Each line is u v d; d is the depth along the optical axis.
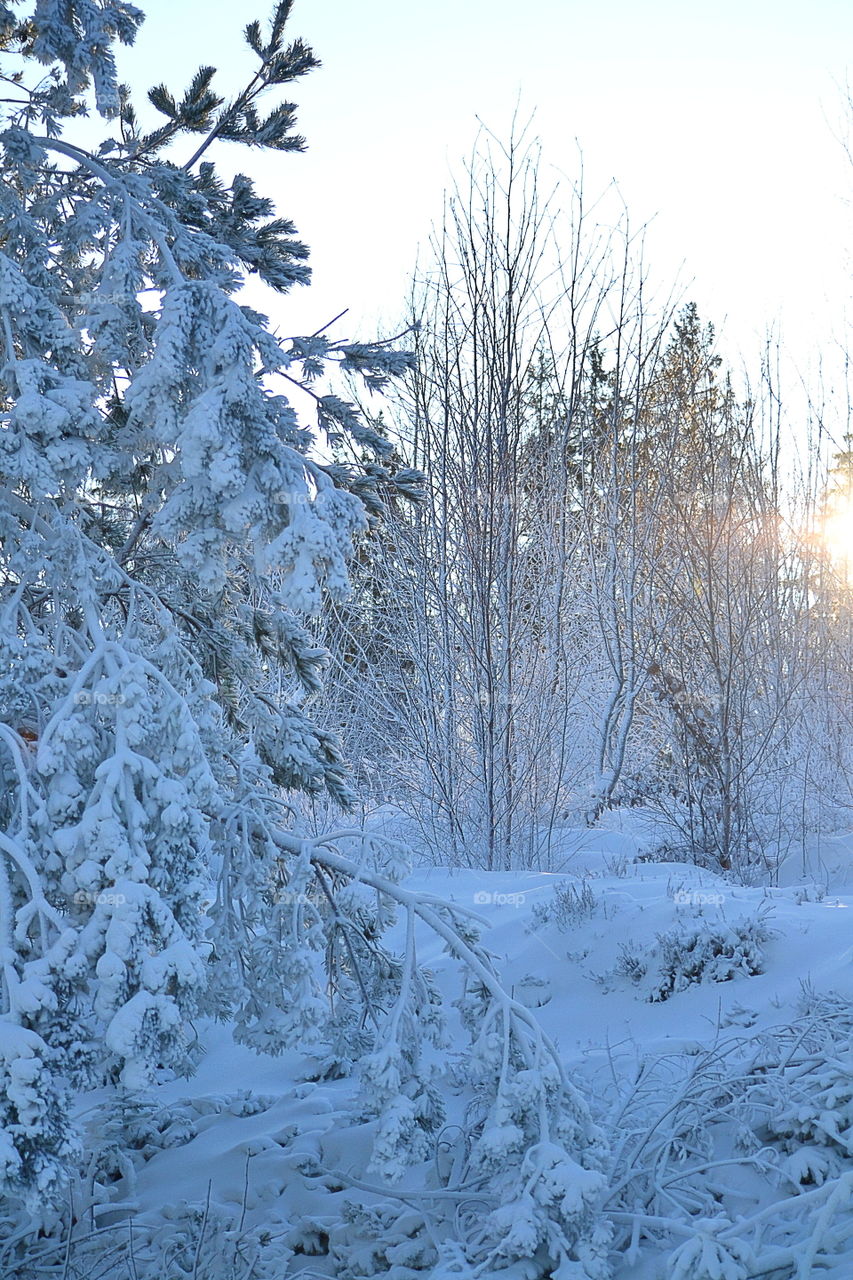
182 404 5.11
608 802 15.14
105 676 4.78
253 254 6.15
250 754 6.14
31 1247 5.41
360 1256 4.95
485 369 15.23
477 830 14.05
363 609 15.68
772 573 15.57
